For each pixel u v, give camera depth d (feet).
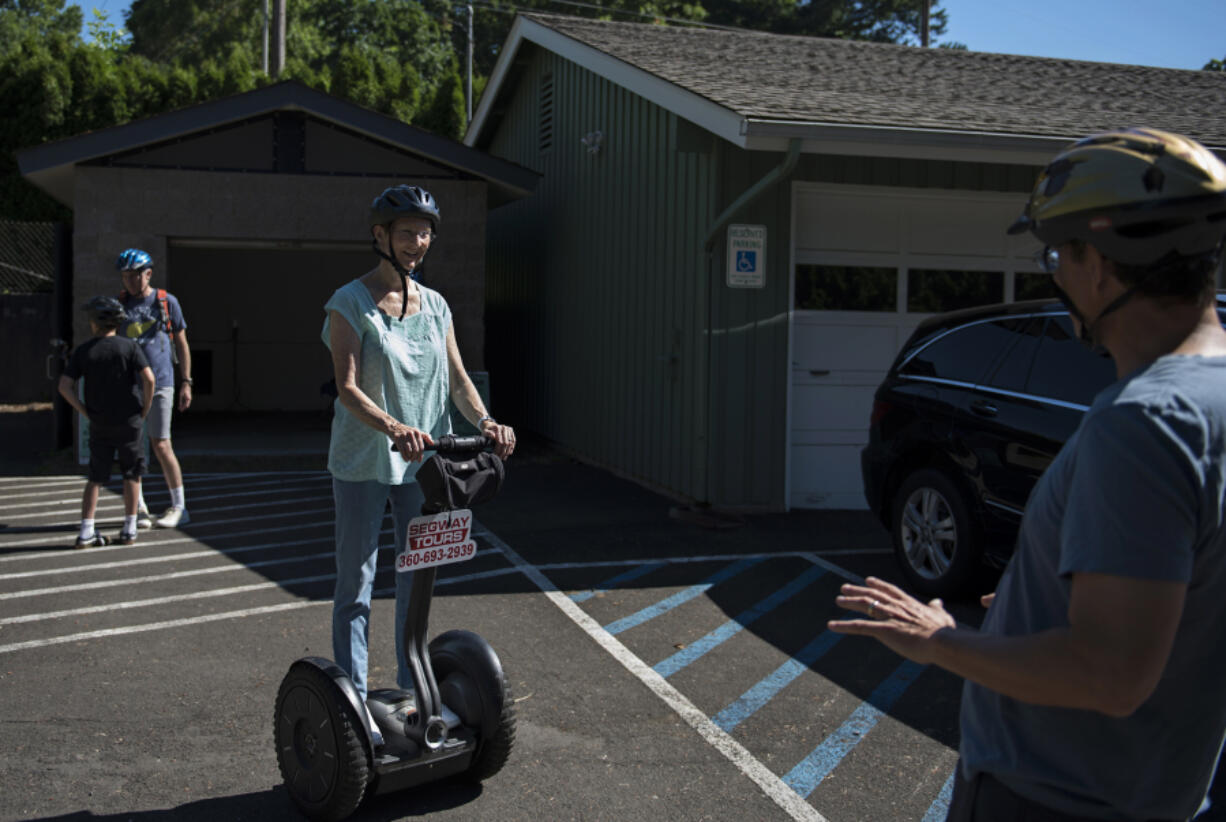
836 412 29.58
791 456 29.35
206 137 36.40
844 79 31.83
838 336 29.48
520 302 49.14
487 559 23.20
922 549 20.61
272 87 35.70
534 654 16.76
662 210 31.83
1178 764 5.00
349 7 147.43
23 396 54.24
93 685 15.08
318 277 56.44
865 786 12.25
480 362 38.63
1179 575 4.44
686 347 30.09
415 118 71.05
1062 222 5.10
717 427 28.35
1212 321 5.03
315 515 27.99
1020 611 5.24
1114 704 4.54
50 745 13.03
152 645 16.88
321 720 10.91
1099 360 17.48
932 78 34.32
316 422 50.37
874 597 5.56
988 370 19.54
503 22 150.82
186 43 148.56
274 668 15.88
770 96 26.53
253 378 56.03
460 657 12.02
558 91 43.16
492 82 51.34
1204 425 4.58
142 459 24.38
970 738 5.63
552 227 44.09
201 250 55.01
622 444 35.55
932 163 29.43
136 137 35.06
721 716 14.32
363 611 12.24
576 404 40.65
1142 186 4.79
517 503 30.32
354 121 36.42
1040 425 17.88
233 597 19.74
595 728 13.83
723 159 27.86
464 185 38.27
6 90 60.75
